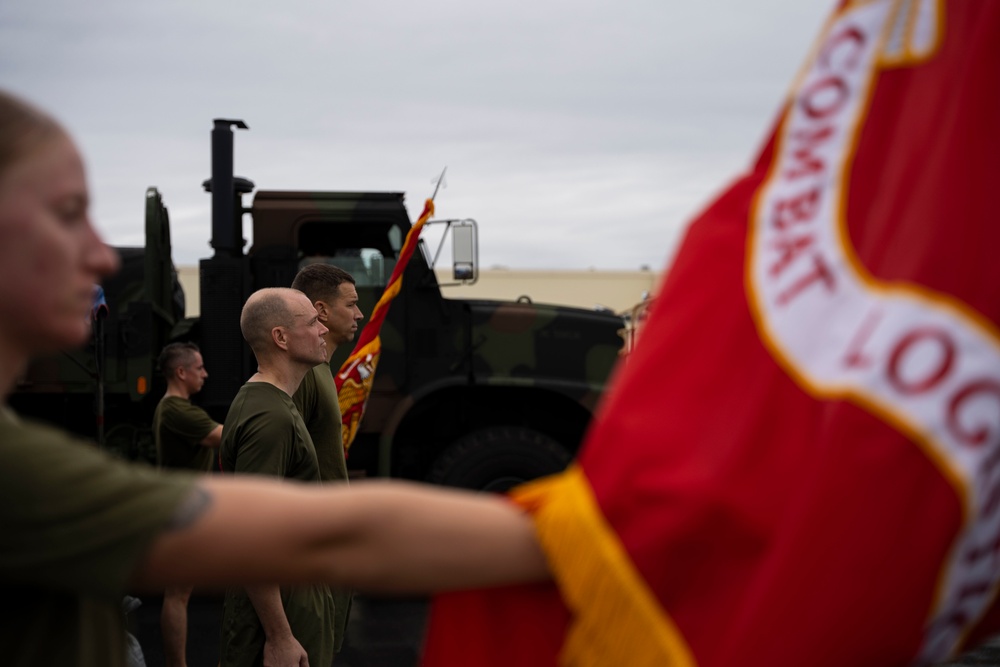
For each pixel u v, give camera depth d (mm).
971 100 867
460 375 6094
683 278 952
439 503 790
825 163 943
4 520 709
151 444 6031
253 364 5945
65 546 712
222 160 6039
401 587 773
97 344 5266
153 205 5934
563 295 16844
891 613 797
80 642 790
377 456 6137
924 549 800
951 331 826
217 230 6023
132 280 6086
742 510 836
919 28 931
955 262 840
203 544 728
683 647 820
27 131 741
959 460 806
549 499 863
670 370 906
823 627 794
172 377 4695
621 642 824
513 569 812
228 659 2377
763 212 952
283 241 6004
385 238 6180
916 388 820
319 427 2828
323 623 2494
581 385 6176
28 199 736
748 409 875
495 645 915
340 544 749
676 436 868
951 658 873
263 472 2324
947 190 855
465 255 6051
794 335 887
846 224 911
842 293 887
